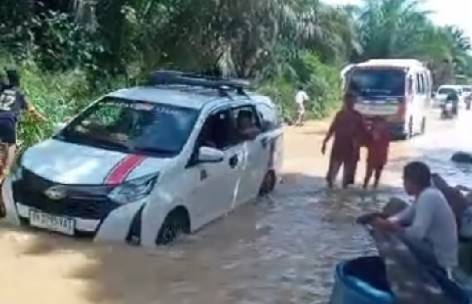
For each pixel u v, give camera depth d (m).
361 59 61.31
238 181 10.51
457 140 24.03
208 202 9.64
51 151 9.13
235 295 7.67
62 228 8.51
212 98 10.28
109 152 9.08
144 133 9.38
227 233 9.62
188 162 9.12
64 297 7.29
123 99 9.98
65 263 8.00
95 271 7.88
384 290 6.32
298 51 31.33
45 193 8.53
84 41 17.52
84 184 8.49
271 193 12.05
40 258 8.07
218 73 21.94
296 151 18.11
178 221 9.03
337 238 9.88
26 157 9.08
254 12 21.53
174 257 8.51
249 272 8.33
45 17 17.66
